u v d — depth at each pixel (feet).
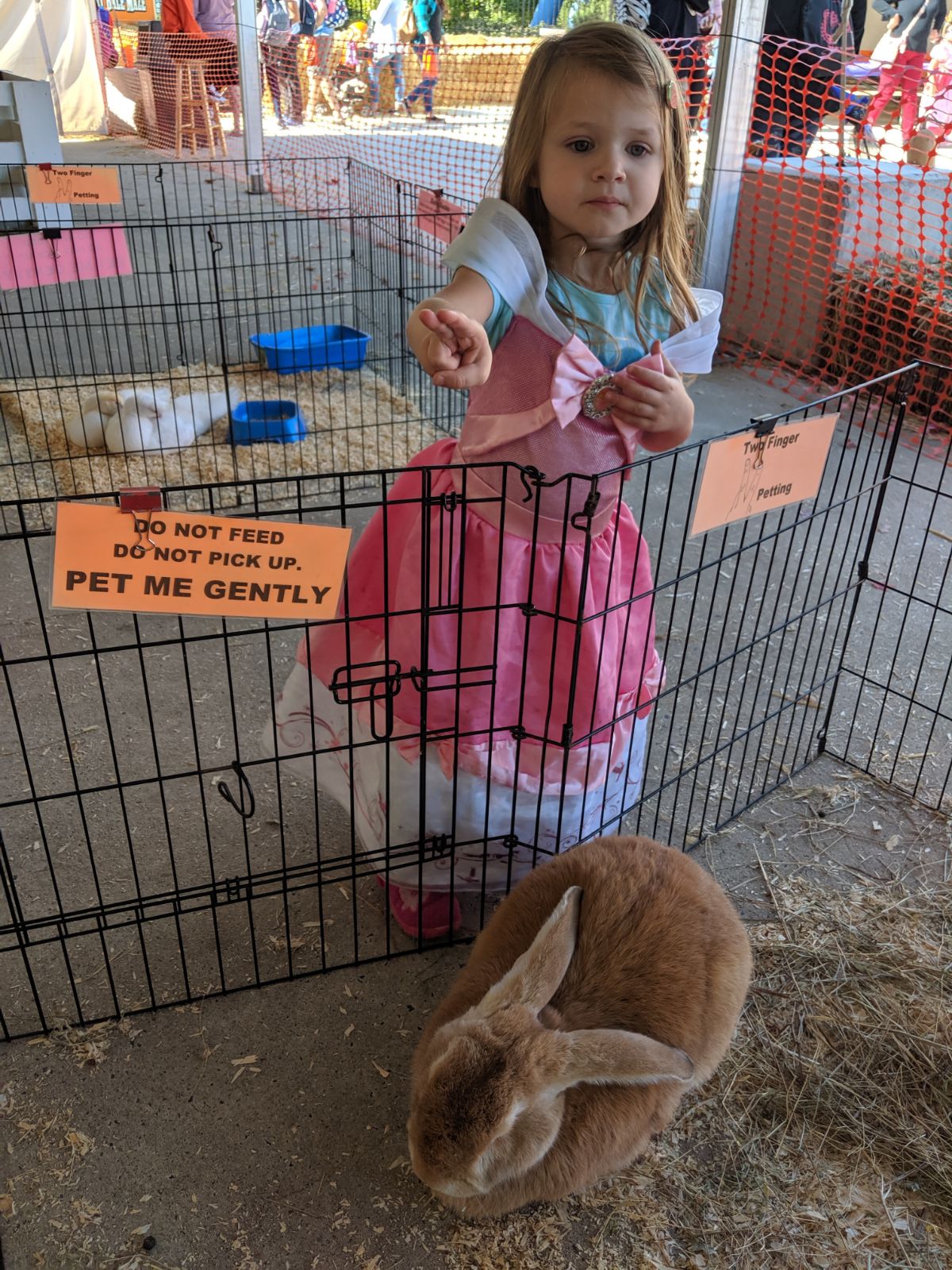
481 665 6.49
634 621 7.01
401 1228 5.61
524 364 6.11
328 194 30.04
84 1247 5.47
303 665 7.22
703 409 16.57
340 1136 6.07
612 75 5.57
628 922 5.74
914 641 10.97
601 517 6.40
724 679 10.30
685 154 6.10
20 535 4.92
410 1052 6.61
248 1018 6.79
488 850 7.20
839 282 17.15
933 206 17.97
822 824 8.63
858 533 13.01
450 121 37.86
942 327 15.35
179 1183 5.80
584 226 5.88
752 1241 5.58
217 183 32.50
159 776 6.08
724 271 19.25
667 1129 6.13
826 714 9.59
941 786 9.05
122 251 14.73
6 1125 6.07
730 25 17.07
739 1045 6.63
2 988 6.88
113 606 5.19
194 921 7.47
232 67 35.50
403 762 6.77
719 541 12.84
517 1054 4.77
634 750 7.48
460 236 6.02
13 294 21.40
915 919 7.65
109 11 43.16
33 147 18.48
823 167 17.72
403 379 16.81
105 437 14.47
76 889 7.68
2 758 8.92
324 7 38.91
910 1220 5.71
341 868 7.64
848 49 19.79
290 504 13.48
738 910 7.70
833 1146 6.08
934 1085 6.42
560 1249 5.52
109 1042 6.57
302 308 20.95
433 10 37.52
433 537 6.39
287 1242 5.52
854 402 8.19
